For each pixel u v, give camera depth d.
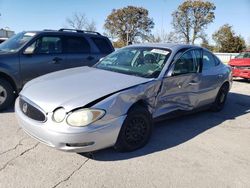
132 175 3.31
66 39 6.57
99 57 7.12
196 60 5.20
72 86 3.71
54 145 3.26
